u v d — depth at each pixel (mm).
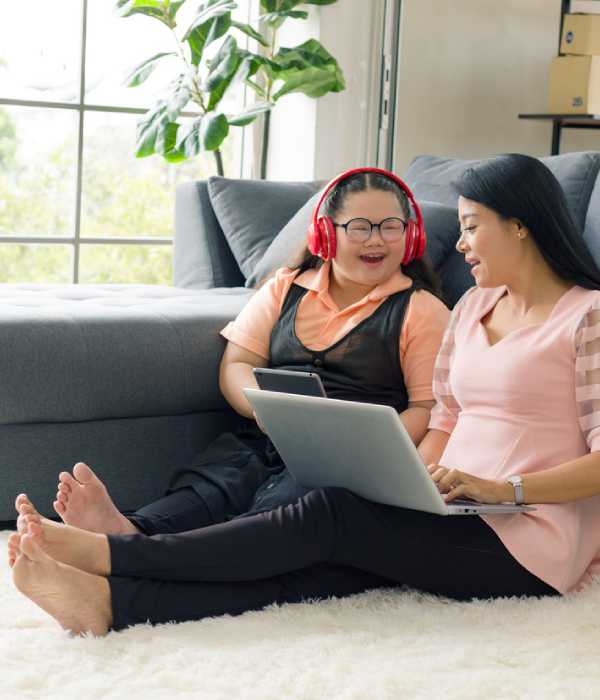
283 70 4059
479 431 1907
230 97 4500
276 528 1738
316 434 1837
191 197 3625
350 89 4340
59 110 4277
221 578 1723
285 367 2363
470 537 1783
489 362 1900
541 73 4902
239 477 2158
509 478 1780
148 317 2504
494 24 4707
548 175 1880
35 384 2334
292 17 4098
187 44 4383
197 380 2521
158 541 1705
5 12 4152
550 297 1895
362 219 2254
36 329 2348
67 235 4359
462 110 4672
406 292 2285
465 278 2645
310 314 2355
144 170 4453
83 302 2771
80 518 1892
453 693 1463
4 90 4188
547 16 4867
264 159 4461
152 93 4395
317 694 1461
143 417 2504
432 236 2674
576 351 1823
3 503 2361
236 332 2482
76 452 2420
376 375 2268
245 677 1508
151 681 1494
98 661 1575
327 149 4324
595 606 1752
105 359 2404
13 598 1854
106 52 4312
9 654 1596
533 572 1789
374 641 1655
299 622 1720
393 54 4352
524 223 1865
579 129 5074
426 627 1710
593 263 1887
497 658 1585
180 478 2184
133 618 1684
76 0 4246
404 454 1683
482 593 1812
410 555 1781
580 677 1525
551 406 1841
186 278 3631
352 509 1775
